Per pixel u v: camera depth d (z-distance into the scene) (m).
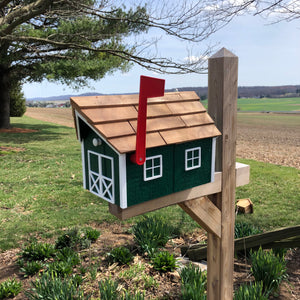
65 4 10.17
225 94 2.29
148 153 1.83
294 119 36.81
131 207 1.86
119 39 11.55
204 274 3.71
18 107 31.61
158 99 2.02
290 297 3.47
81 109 1.68
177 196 2.11
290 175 9.19
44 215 6.36
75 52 15.52
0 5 10.83
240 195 7.45
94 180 1.97
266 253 3.82
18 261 4.37
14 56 14.90
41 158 11.94
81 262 4.34
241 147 16.12
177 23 7.96
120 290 3.65
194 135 2.03
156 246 4.60
